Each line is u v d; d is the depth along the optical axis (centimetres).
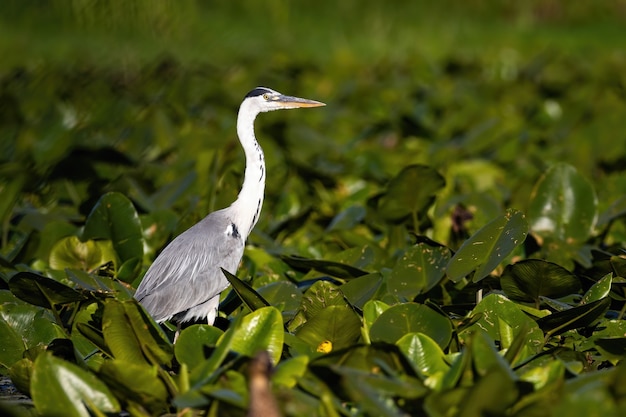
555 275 856
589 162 1598
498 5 4853
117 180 1324
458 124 1920
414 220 1152
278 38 3847
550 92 2455
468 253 873
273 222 1297
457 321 830
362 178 1536
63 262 1044
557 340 841
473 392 570
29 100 2412
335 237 1112
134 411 676
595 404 541
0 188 1402
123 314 717
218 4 3966
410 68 3034
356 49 3812
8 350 843
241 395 611
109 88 2667
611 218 1089
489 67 3072
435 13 4672
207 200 1212
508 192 1363
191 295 960
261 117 2139
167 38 3394
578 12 4928
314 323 756
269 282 1000
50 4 3422
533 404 594
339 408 600
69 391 648
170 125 1841
